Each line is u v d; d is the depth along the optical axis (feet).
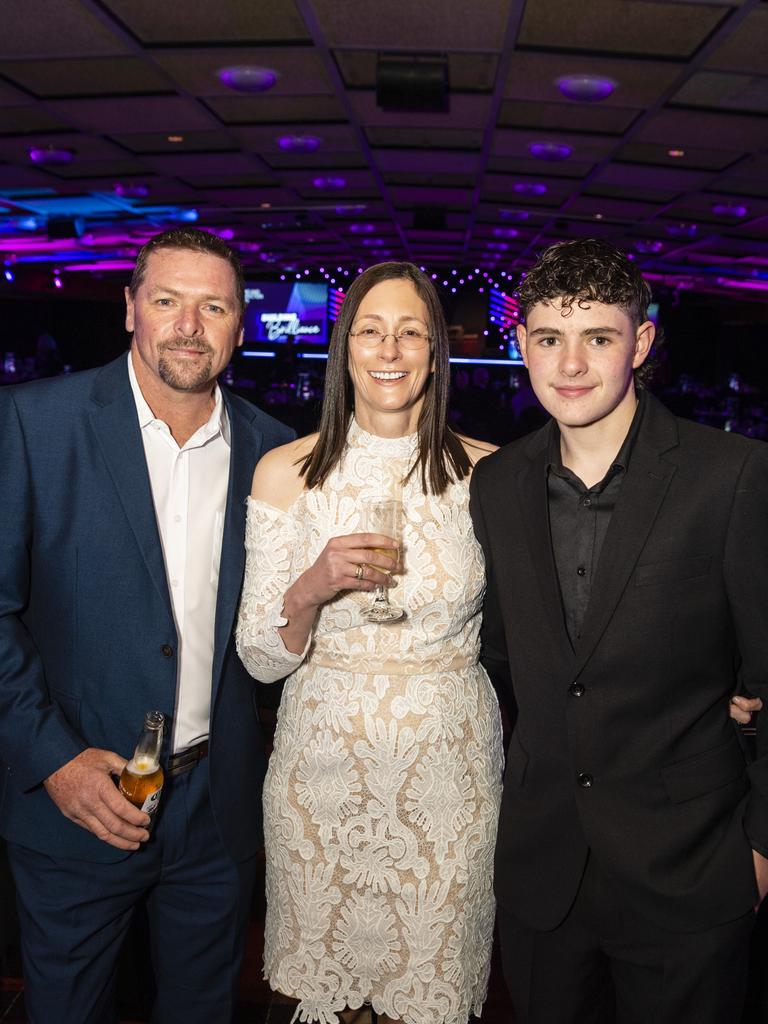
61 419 6.05
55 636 6.08
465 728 6.22
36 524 5.99
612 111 25.21
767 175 31.04
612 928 5.52
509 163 32.81
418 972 6.12
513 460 5.87
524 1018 5.98
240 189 38.75
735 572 5.05
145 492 6.03
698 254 50.70
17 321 70.95
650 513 5.17
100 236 51.29
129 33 19.98
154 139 29.81
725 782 5.35
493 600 6.38
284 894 6.36
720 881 5.20
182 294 5.91
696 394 55.77
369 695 6.08
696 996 5.31
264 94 24.62
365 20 19.12
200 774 6.38
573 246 5.09
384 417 6.41
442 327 6.34
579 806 5.41
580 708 5.33
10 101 25.17
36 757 5.70
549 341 5.14
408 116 26.81
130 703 6.05
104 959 6.33
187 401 6.17
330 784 6.12
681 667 5.22
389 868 6.10
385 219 47.47
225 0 18.19
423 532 6.25
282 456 6.61
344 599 6.05
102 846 6.04
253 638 6.06
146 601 6.00
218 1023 6.84
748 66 20.53
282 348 68.95
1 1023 7.69
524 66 21.74
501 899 5.91
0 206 42.75
